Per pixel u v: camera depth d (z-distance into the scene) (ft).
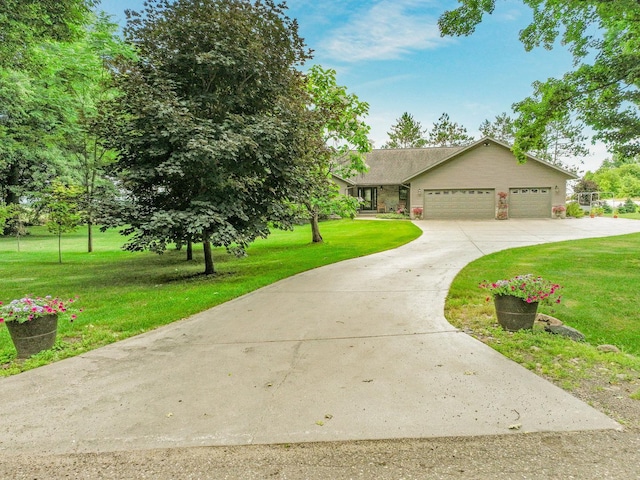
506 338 14.23
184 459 7.72
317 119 32.24
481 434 8.29
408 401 9.77
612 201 113.60
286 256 39.75
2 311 13.34
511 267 27.66
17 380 11.49
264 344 14.26
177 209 29.27
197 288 25.20
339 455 7.74
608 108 29.99
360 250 39.45
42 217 67.51
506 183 74.13
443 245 41.45
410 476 7.07
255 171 28.68
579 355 12.52
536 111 31.76
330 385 10.78
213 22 26.81
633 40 27.78
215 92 29.30
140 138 26.40
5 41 31.24
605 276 24.09
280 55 29.84
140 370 12.10
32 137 65.87
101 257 47.70
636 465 7.16
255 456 7.77
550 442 7.96
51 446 8.16
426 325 15.93
